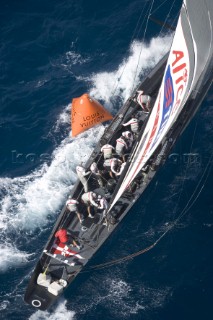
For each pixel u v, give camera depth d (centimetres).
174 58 6294
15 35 8550
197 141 7175
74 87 7938
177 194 6819
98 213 6525
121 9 8650
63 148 7350
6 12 8794
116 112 7625
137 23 8450
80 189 6656
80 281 6219
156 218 6656
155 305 6066
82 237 6384
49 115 7712
